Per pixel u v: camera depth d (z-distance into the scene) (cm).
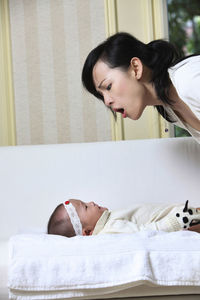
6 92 356
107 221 204
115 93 184
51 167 233
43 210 231
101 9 347
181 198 235
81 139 352
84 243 159
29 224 230
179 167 236
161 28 340
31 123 356
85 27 349
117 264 154
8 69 356
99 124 349
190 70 169
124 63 182
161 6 339
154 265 154
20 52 356
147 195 234
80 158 235
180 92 171
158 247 157
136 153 236
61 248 157
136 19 343
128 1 343
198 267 155
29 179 232
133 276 151
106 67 184
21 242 159
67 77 352
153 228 190
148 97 190
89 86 193
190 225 190
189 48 683
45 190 232
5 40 356
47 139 355
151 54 185
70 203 210
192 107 172
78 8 349
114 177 235
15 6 355
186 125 203
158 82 182
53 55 353
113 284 152
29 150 234
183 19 678
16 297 152
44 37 353
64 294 153
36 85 355
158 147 237
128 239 160
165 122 337
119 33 188
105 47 185
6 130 356
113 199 234
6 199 230
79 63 350
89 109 350
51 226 210
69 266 154
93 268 154
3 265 160
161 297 157
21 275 152
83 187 234
